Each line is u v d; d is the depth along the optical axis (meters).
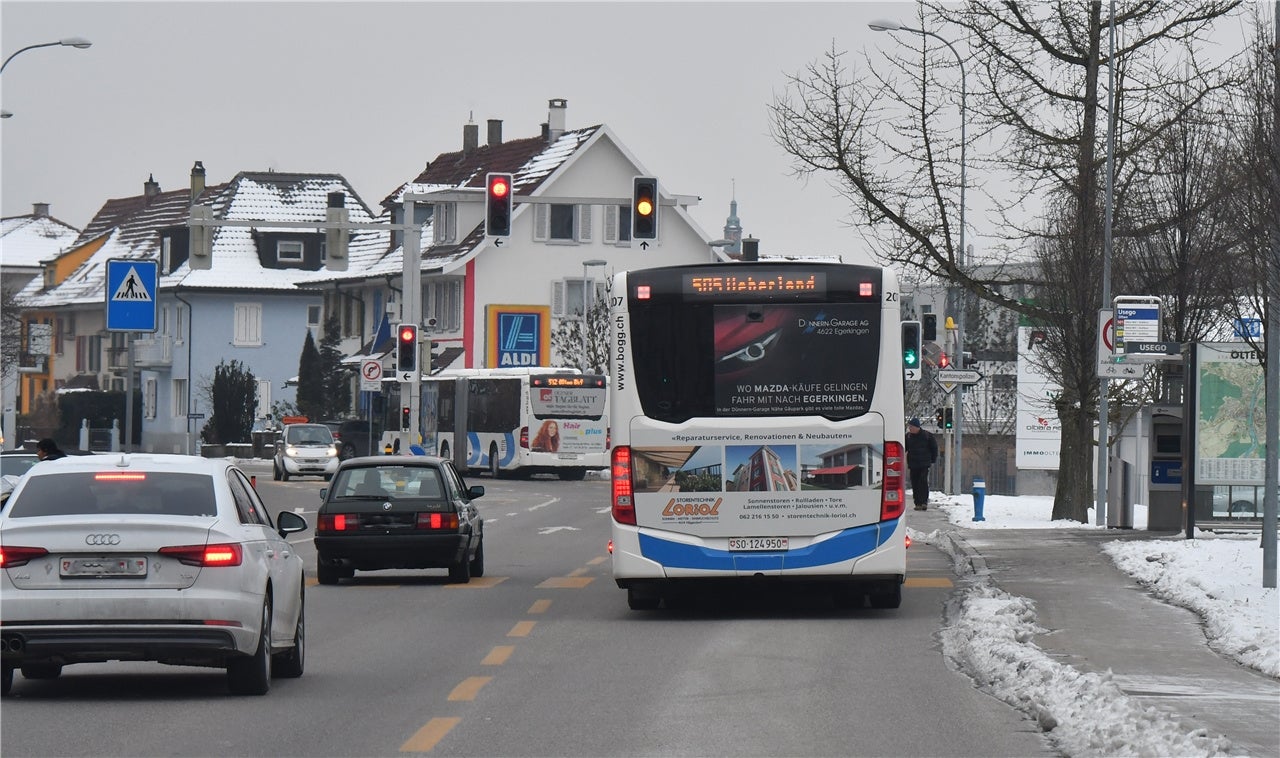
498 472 75.44
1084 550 31.50
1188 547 29.84
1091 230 42.69
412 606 24.94
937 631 21.45
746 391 22.56
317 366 106.19
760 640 20.52
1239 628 19.34
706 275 22.62
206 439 106.94
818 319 22.59
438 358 96.62
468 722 14.38
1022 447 70.94
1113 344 36.69
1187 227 41.25
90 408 113.75
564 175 97.31
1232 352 32.69
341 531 28.19
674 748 13.10
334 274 111.75
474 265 96.12
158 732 13.84
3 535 15.04
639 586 23.39
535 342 97.19
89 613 14.91
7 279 159.38
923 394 82.69
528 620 22.98
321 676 17.39
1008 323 100.88
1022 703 15.27
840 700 15.63
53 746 13.16
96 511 15.48
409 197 54.97
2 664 15.88
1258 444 32.69
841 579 22.66
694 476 22.53
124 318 29.77
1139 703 13.84
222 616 15.12
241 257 120.31
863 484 22.50
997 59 43.00
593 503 56.84
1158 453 37.62
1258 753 12.19
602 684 16.73
